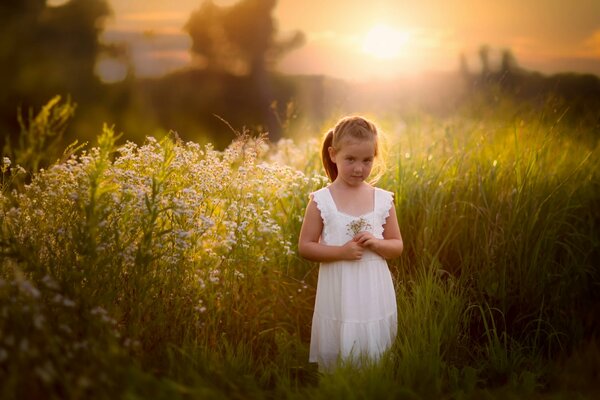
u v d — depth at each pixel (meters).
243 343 3.37
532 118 5.08
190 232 3.05
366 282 3.12
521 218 3.96
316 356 3.24
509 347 3.60
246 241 3.39
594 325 3.72
